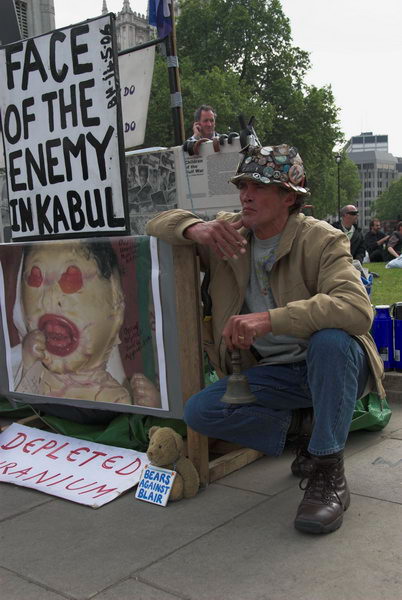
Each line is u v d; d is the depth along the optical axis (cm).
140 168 488
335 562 204
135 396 292
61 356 314
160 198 484
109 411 315
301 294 241
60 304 310
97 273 294
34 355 325
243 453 297
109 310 293
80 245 297
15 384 337
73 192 313
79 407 316
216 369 274
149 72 485
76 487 277
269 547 217
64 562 215
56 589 198
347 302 219
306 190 243
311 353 221
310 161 4106
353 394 225
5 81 330
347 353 220
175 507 255
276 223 243
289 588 190
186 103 3231
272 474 287
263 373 246
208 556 213
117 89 289
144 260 276
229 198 455
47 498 273
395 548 211
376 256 1778
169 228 259
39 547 227
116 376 297
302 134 3941
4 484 293
